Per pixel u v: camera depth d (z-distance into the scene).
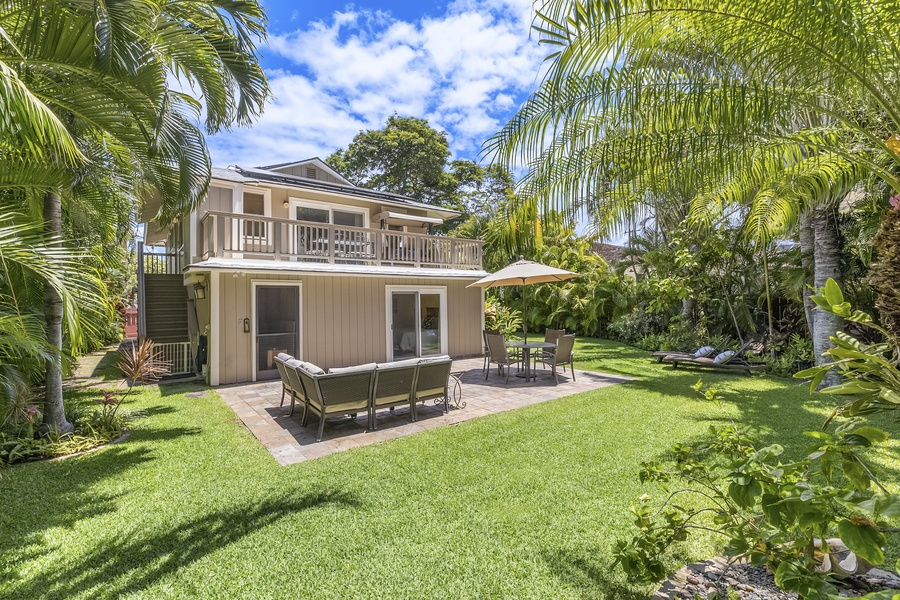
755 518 2.25
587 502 3.48
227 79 4.92
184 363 10.09
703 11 2.52
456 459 4.45
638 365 11.23
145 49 3.96
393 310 11.62
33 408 4.92
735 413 6.14
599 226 4.30
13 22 3.57
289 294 9.85
